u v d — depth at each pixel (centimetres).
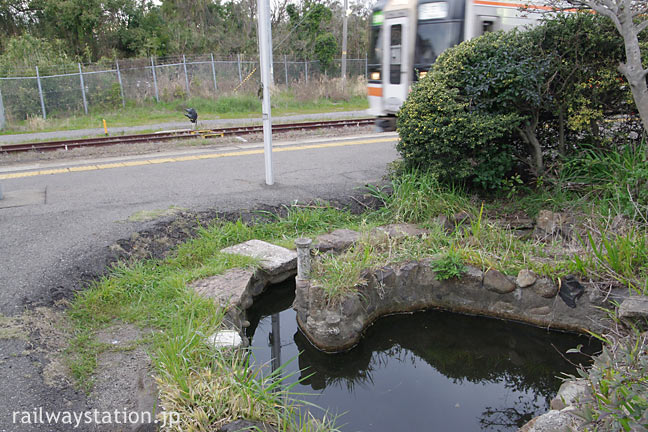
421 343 530
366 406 428
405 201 685
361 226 649
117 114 1931
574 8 658
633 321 415
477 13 922
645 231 521
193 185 798
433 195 688
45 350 374
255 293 537
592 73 664
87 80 2025
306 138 1323
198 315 431
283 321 551
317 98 2341
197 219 643
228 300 452
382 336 536
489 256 548
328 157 1019
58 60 2144
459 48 685
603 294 488
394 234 618
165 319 433
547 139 761
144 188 781
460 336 540
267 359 475
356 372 491
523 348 520
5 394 324
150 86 2158
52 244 549
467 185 745
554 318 512
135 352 386
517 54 648
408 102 694
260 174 870
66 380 347
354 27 3275
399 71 1018
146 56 2905
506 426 404
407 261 552
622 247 501
